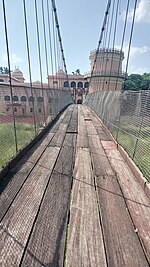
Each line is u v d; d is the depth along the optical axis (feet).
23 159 9.54
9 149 9.57
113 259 3.95
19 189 6.59
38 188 6.70
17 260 3.86
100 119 25.08
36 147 11.76
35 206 5.64
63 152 10.94
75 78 170.09
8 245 4.21
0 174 7.07
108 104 18.17
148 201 6.09
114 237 4.54
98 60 96.89
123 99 11.96
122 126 11.72
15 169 8.27
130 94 10.53
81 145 12.59
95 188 6.84
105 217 5.23
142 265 3.85
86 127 19.90
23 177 7.52
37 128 14.76
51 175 7.81
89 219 5.13
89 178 7.64
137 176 7.61
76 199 6.08
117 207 5.72
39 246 4.21
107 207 5.69
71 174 7.98
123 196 6.34
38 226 4.81
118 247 4.26
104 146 12.51
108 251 4.15
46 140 13.62
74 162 9.39
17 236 4.47
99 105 28.43
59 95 31.32
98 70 97.14
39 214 5.27
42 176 7.68
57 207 5.62
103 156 10.43
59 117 27.58
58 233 4.60
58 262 3.85
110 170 8.50
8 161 8.18
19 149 9.82
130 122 10.10
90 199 6.11
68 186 6.93
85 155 10.52
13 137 10.38
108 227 4.85
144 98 8.30
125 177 7.82
